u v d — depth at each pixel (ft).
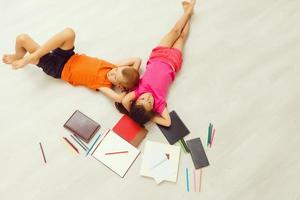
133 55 6.24
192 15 6.52
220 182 5.25
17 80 6.06
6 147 5.58
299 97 5.82
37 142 5.60
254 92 5.88
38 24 6.56
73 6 6.72
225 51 6.22
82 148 5.53
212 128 5.62
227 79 5.99
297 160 5.38
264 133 5.57
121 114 5.76
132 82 5.40
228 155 5.42
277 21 6.47
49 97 5.92
